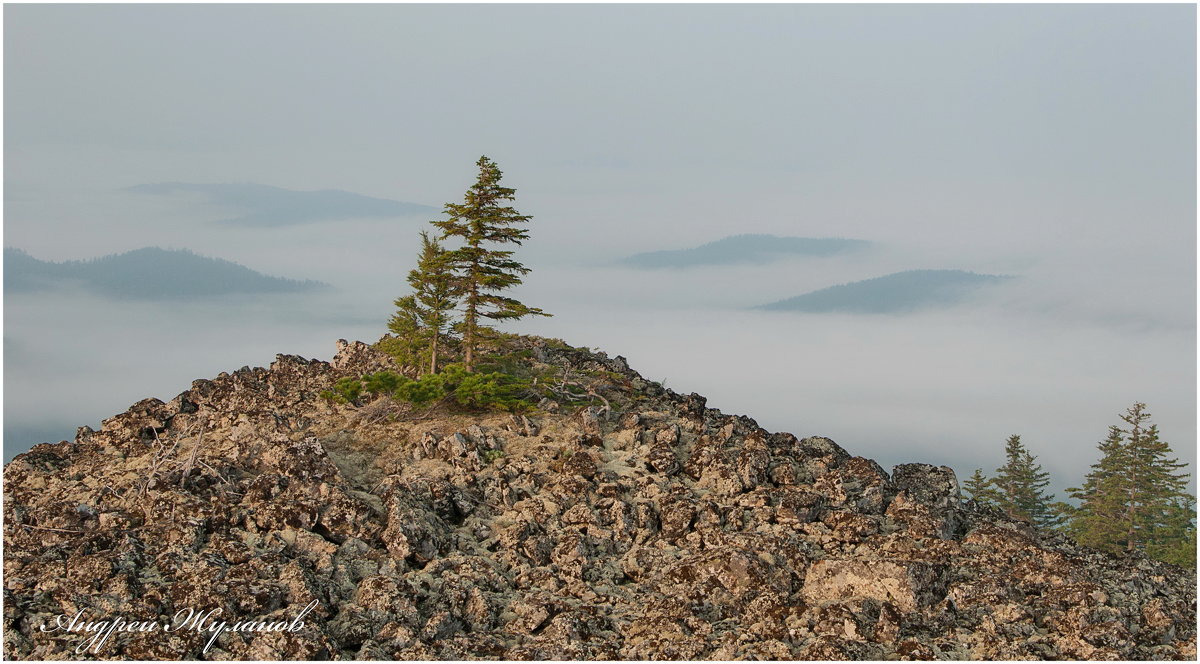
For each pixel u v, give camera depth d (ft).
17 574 189.26
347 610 184.96
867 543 213.87
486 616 189.06
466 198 265.54
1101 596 193.88
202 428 225.56
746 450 237.86
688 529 215.10
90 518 207.21
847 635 182.60
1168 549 410.52
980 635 183.01
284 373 272.92
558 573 203.31
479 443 236.43
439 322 263.90
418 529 204.33
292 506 207.00
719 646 180.55
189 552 195.42
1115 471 434.71
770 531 215.31
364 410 249.75
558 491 222.69
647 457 234.38
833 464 242.58
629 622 189.37
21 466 234.79
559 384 263.90
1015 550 214.28
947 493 243.60
